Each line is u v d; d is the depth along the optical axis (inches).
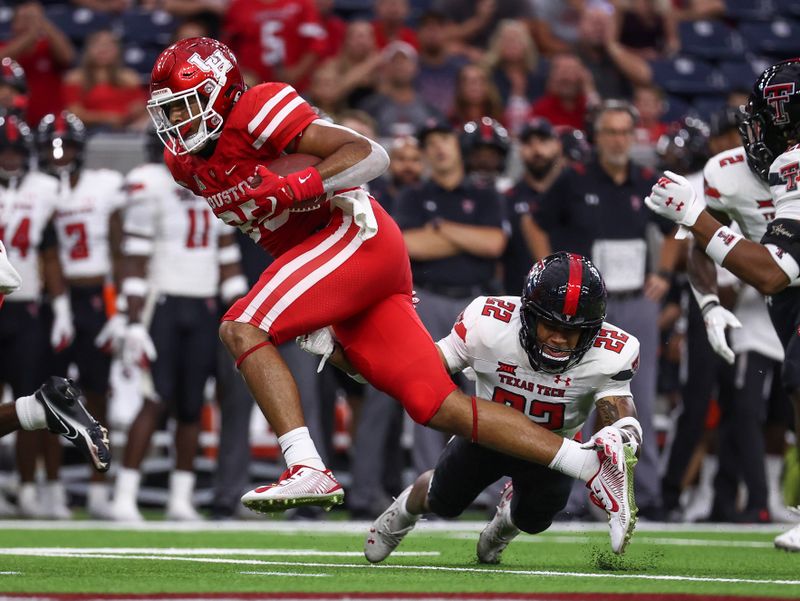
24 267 1011.3
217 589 440.8
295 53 1364.4
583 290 506.3
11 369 1023.6
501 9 1578.5
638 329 963.3
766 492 1000.9
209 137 514.3
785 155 544.7
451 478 561.0
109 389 1050.1
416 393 519.8
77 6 1624.0
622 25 1610.5
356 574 512.4
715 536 858.1
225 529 885.8
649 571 557.3
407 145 1048.2
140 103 1384.1
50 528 876.6
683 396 1019.3
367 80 1353.3
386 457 1048.2
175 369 976.3
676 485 1034.1
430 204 960.9
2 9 1635.1
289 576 497.7
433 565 581.6
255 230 541.0
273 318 515.2
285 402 509.0
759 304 985.5
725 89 1605.6
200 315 976.3
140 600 401.1
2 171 999.6
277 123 511.8
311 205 516.1
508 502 572.7
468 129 980.6
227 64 512.7
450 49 1520.7
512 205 1027.9
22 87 1096.8
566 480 551.2
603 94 1460.4
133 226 965.2
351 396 1064.8
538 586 463.2
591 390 540.7
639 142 1338.6
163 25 1572.3
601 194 959.6
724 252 540.7
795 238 534.3
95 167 1189.1
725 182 621.0
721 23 1691.7
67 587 448.5
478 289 967.6
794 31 1724.9
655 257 1026.7
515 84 1437.0
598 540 802.2
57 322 1023.0
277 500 494.0
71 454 1200.2
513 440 516.7
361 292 522.9
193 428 989.8
